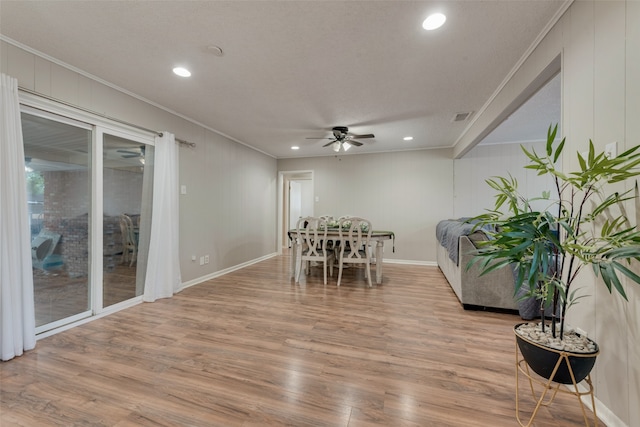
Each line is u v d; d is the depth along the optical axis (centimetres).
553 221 128
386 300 332
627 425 128
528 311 267
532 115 375
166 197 340
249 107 344
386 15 180
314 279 435
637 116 121
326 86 285
